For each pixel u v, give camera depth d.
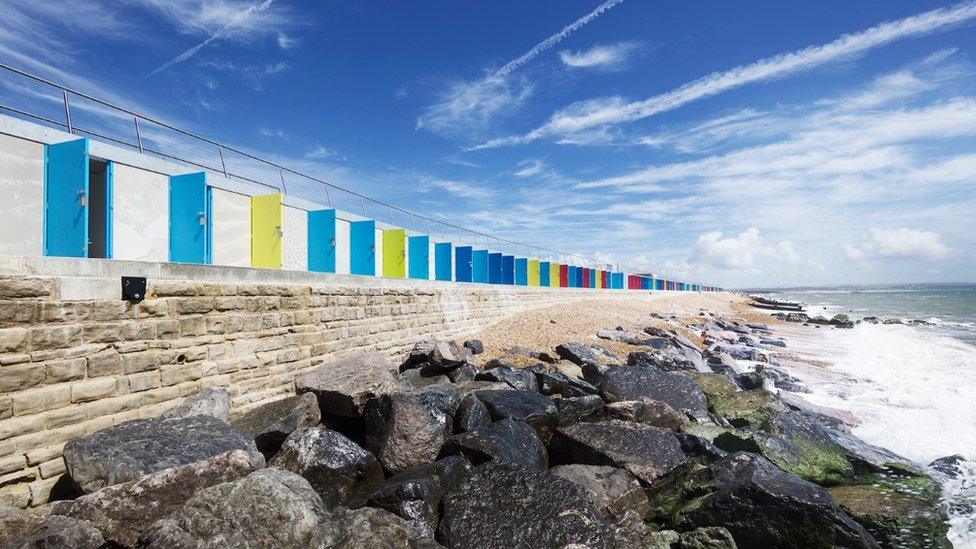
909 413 12.40
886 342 26.75
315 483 6.45
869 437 10.63
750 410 11.24
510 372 11.23
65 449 5.52
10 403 5.51
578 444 7.99
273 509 4.62
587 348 15.29
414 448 7.32
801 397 14.09
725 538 6.00
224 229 11.63
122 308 6.78
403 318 14.24
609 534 5.50
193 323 7.84
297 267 14.02
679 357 15.15
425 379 11.32
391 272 17.20
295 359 10.01
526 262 29.80
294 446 6.71
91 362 6.36
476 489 6.09
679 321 30.17
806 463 8.52
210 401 7.54
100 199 9.95
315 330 10.63
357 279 12.38
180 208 10.98
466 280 22.92
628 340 18.56
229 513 4.54
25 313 5.70
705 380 13.39
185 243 10.88
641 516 6.86
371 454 6.99
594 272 43.03
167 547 4.16
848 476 8.26
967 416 12.11
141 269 7.10
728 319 38.81
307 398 8.01
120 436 5.87
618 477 7.10
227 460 5.38
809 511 6.04
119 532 4.58
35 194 8.80
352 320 11.95
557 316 23.19
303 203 14.79
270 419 7.55
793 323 40.38
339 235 15.60
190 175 10.98
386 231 17.33
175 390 7.48
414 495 5.93
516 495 5.94
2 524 4.41
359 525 4.90
